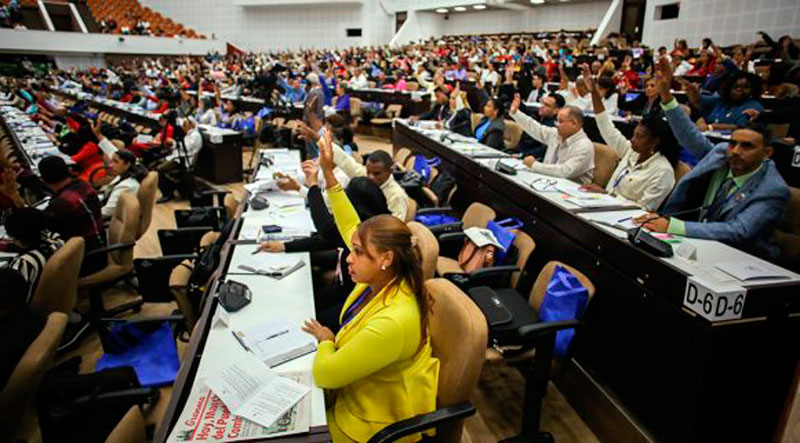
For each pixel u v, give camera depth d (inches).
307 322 61.8
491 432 82.7
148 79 592.1
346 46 842.2
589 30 592.1
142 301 119.8
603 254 80.7
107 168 204.1
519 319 79.5
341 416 55.8
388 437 49.9
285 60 719.7
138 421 48.9
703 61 319.9
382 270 55.2
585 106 228.8
